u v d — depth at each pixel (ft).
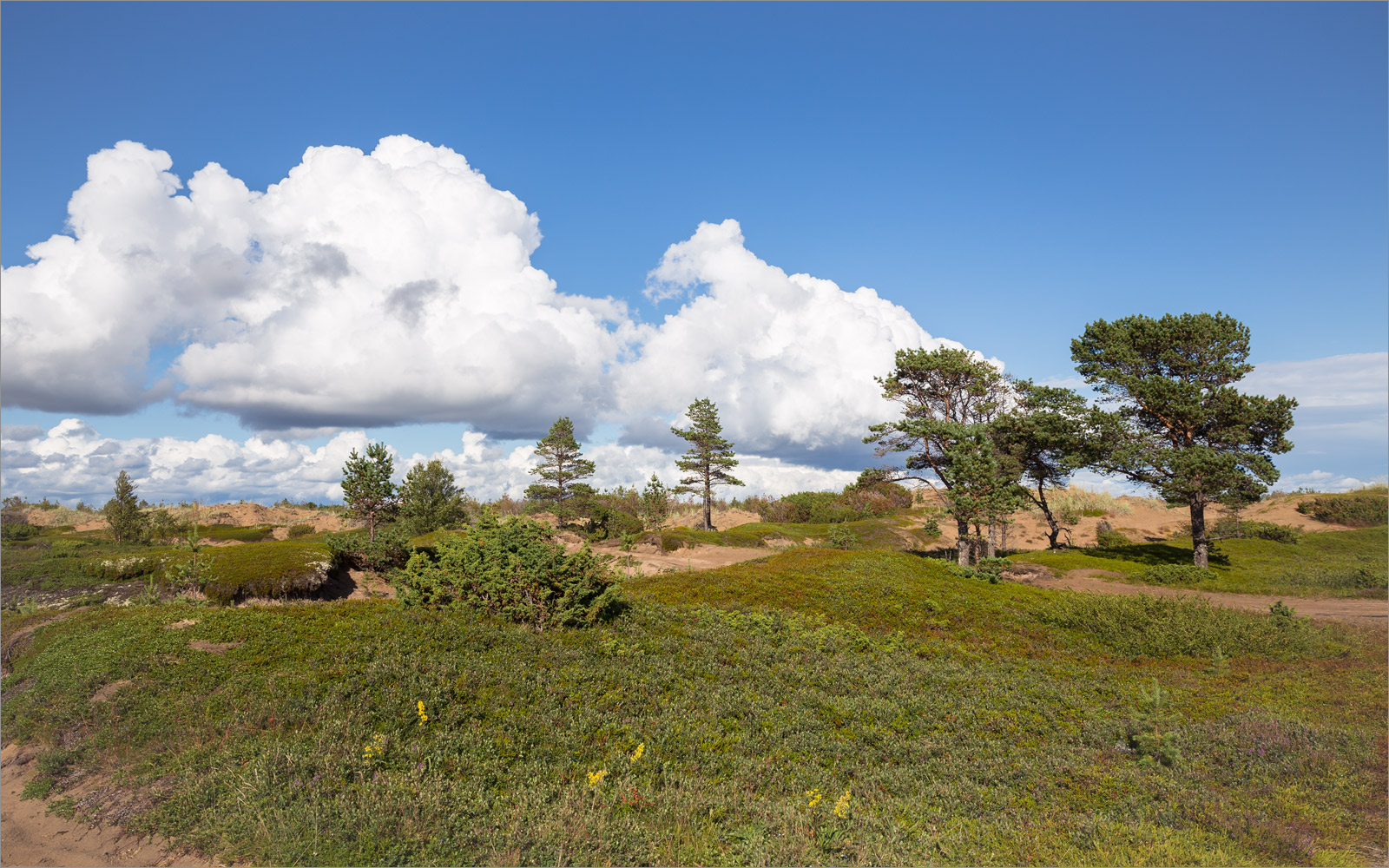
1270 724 35.17
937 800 27.25
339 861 19.56
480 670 34.19
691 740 30.37
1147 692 43.11
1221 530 140.46
